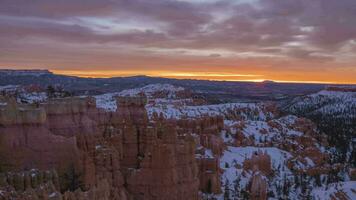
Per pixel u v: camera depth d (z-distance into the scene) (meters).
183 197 58.94
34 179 42.69
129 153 63.03
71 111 56.56
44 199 38.59
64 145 49.19
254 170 101.25
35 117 48.16
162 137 62.78
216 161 80.31
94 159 54.12
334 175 120.06
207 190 78.88
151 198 56.50
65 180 48.03
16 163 46.41
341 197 96.81
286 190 95.62
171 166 57.31
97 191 44.12
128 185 57.00
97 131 59.56
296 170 117.25
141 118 69.38
